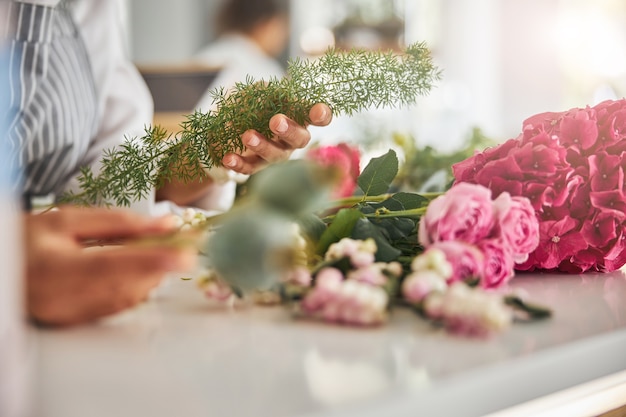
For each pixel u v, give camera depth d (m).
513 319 0.60
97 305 0.56
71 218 0.59
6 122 0.40
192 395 0.46
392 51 0.86
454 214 0.63
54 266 0.55
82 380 0.48
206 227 0.63
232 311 0.62
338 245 0.62
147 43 5.50
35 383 0.47
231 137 0.83
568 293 0.70
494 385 0.49
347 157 0.74
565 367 0.53
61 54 1.20
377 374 0.48
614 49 4.46
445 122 4.54
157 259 0.55
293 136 0.81
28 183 1.15
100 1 1.40
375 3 5.60
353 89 0.83
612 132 0.76
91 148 1.31
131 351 0.53
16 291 0.40
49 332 0.56
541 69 4.95
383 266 0.61
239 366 0.50
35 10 1.10
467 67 5.55
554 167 0.74
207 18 5.51
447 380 0.48
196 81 2.08
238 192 0.72
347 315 0.58
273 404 0.44
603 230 0.76
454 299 0.56
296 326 0.58
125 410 0.43
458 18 5.60
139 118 1.37
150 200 1.11
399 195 0.74
